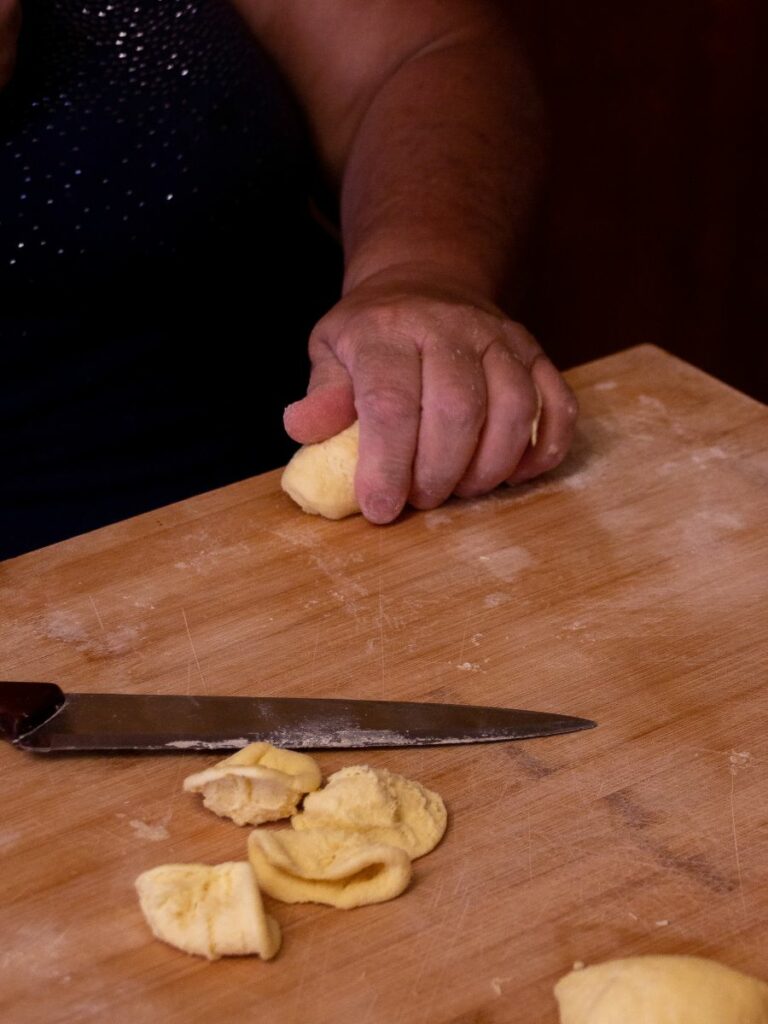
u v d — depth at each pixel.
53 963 0.67
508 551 0.97
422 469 0.99
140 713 0.80
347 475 0.99
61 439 1.19
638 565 0.95
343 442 1.01
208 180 1.23
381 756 0.79
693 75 2.25
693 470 1.06
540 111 1.39
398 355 1.02
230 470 1.24
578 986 0.64
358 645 0.88
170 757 0.79
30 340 1.19
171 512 1.02
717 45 2.21
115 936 0.69
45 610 0.92
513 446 1.00
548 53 2.26
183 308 1.28
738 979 0.64
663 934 0.68
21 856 0.73
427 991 0.66
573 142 2.34
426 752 0.79
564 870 0.72
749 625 0.89
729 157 2.31
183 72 1.21
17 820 0.75
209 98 1.23
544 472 1.06
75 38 1.17
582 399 1.15
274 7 1.41
